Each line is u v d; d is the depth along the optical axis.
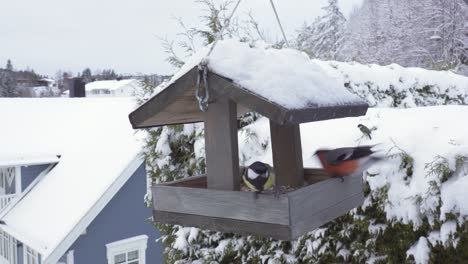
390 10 21.69
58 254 8.47
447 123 3.44
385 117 3.93
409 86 6.14
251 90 2.24
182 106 2.78
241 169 2.77
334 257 3.66
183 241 4.64
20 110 13.98
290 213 2.25
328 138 3.97
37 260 9.74
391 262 3.30
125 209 9.55
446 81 6.55
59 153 11.88
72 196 9.78
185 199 2.61
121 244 9.41
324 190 2.62
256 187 2.36
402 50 19.94
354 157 2.85
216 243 4.51
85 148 11.67
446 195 2.96
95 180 9.88
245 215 2.38
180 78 2.47
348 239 3.58
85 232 9.02
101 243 9.23
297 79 2.48
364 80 5.74
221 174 2.52
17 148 11.91
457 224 2.94
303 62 2.75
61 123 13.41
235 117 2.50
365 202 3.43
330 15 23.39
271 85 2.30
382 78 5.93
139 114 2.70
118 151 10.62
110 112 13.22
